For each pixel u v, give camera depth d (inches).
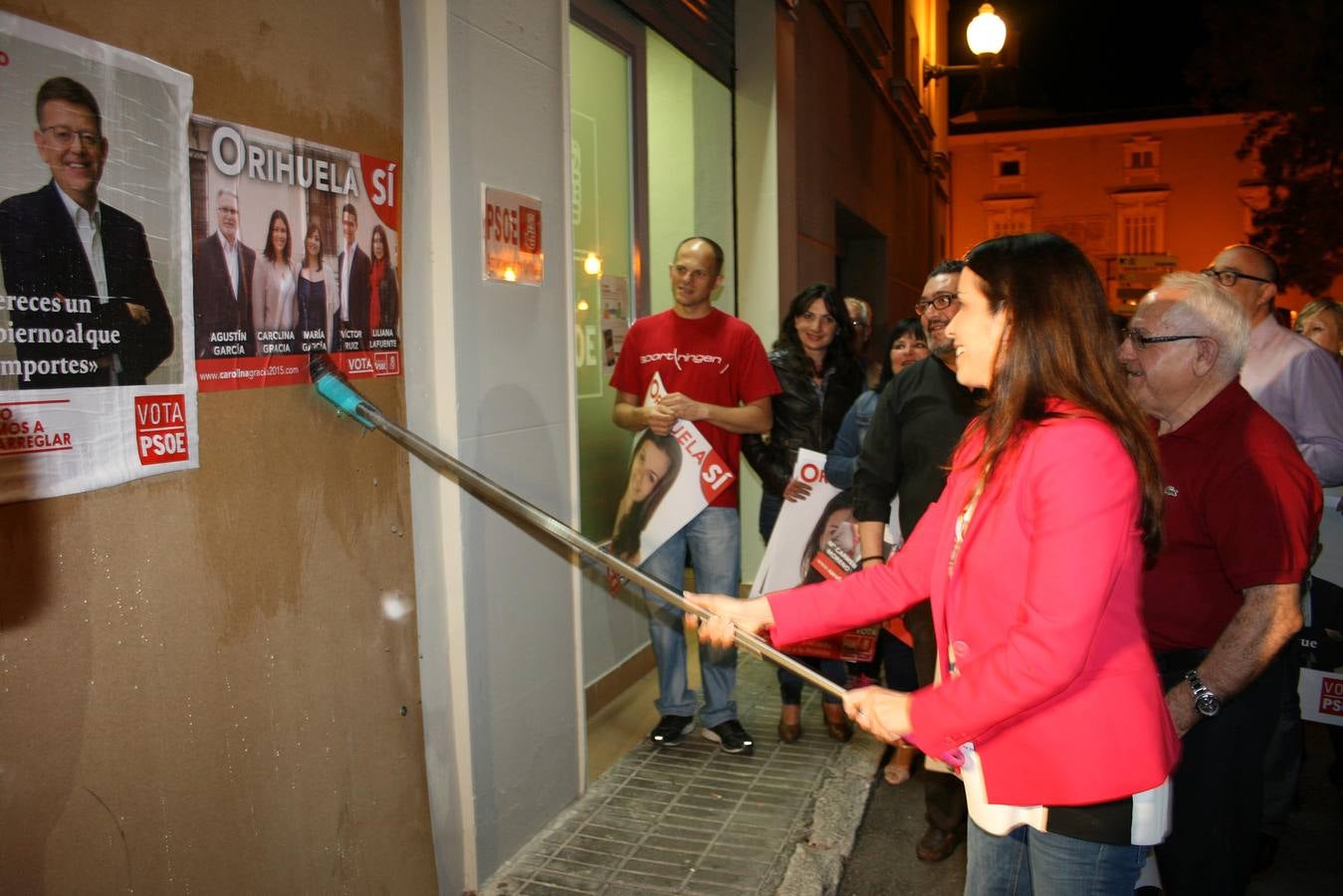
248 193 82.4
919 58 536.1
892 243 465.4
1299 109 676.7
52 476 66.8
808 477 159.3
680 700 165.5
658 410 157.9
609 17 190.7
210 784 79.3
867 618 81.4
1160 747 65.5
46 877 67.2
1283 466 85.0
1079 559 60.9
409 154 105.7
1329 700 138.2
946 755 72.2
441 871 112.9
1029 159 1478.8
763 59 247.0
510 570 122.5
